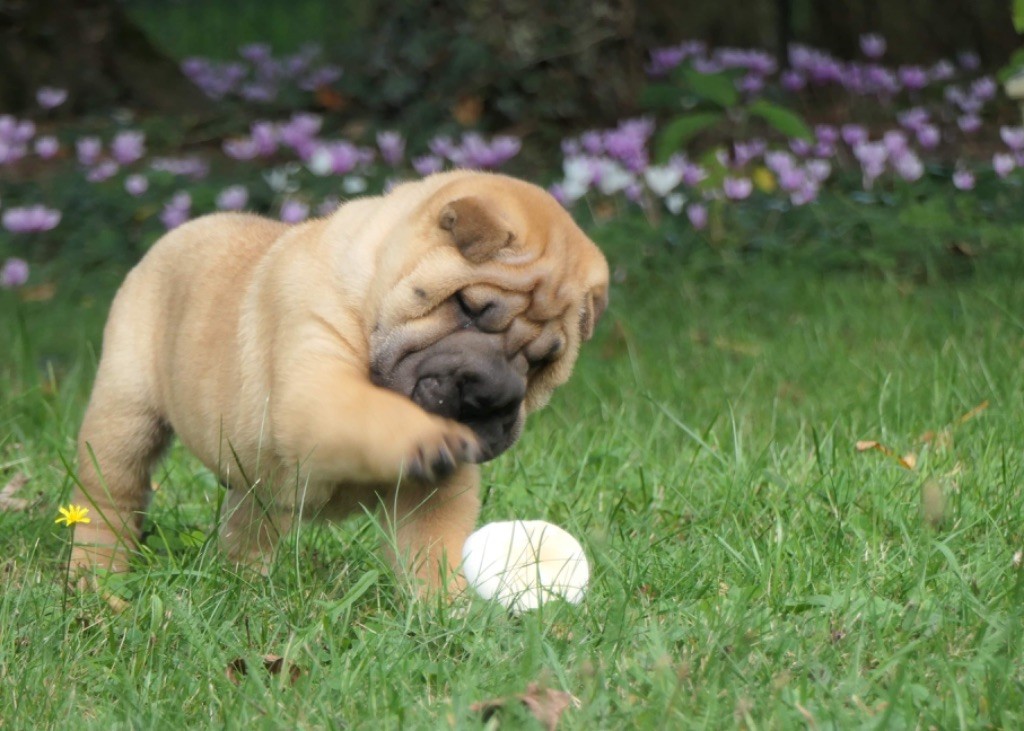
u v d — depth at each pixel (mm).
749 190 18172
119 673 6699
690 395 13203
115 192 21281
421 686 6586
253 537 9117
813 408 12078
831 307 15727
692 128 17969
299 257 8125
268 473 8312
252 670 6293
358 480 7332
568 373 8258
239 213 9930
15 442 11852
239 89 28047
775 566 7906
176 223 17984
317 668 6621
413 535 8312
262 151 20219
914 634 7086
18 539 9117
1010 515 8836
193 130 25828
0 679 6578
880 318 15445
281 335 7902
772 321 15992
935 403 11359
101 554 8805
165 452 9633
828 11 29469
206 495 10289
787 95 25141
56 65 27250
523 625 7020
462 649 7051
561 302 7848
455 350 7488
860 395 12266
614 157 18531
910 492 9320
